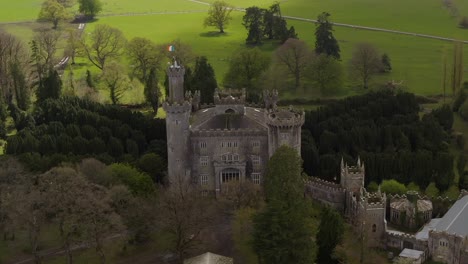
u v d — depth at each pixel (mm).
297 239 159000
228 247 180500
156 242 184375
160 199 180375
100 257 175625
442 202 197875
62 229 171000
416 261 170375
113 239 182500
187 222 172625
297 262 159375
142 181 199250
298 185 185000
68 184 173500
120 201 180000
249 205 197000
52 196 169875
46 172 193375
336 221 173625
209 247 180375
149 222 177125
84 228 166125
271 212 160750
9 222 172375
